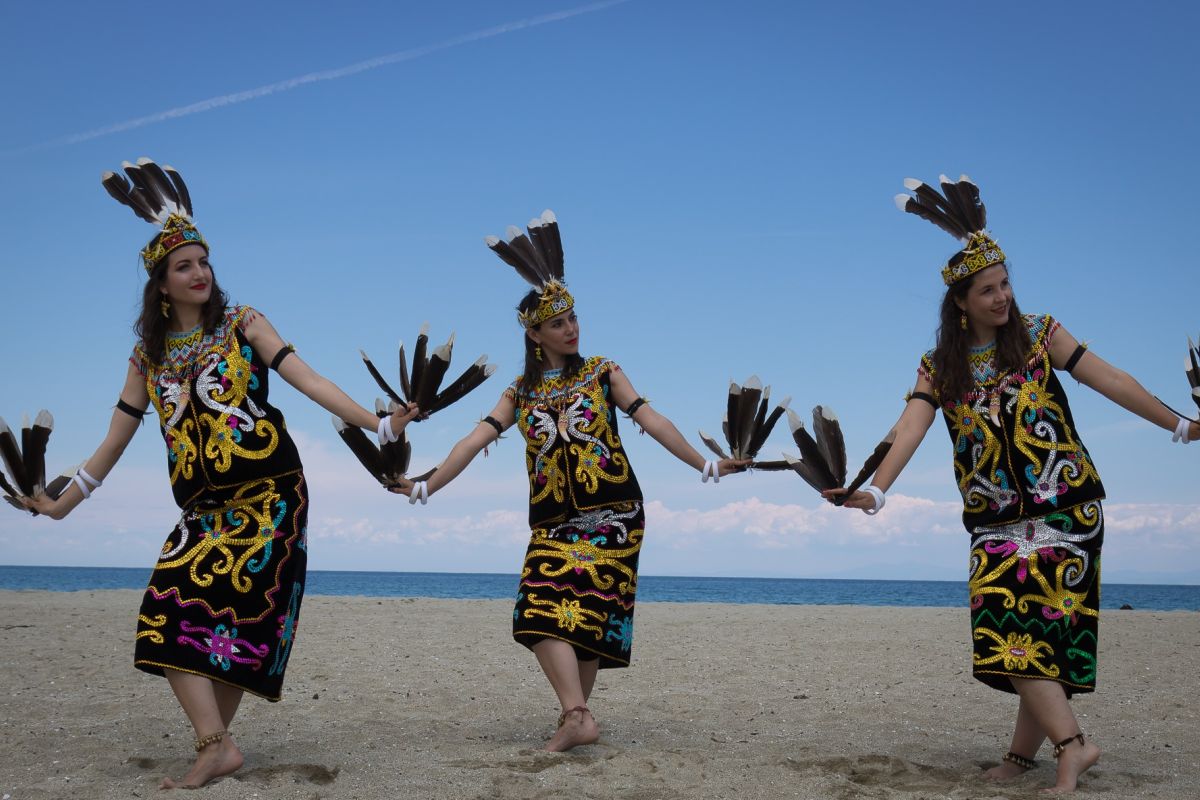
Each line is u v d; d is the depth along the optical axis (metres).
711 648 8.54
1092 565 3.72
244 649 3.65
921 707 5.58
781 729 4.96
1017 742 3.89
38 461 4.00
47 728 4.79
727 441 4.28
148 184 3.96
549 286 4.66
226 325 3.89
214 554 3.69
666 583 135.25
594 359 4.73
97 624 10.17
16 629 9.59
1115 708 5.52
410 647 8.38
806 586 113.00
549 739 4.67
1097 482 3.79
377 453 4.13
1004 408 3.83
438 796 3.45
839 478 3.87
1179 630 10.55
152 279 3.87
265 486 3.79
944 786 3.71
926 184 3.99
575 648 4.34
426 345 3.88
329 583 91.81
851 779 3.88
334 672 6.82
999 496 3.80
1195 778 3.87
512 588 70.44
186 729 4.79
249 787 3.51
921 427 3.97
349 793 3.48
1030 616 3.67
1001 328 3.90
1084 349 3.88
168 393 3.84
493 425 4.73
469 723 5.09
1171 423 3.82
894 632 10.20
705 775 3.80
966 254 3.86
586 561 4.44
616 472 4.56
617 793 3.52
